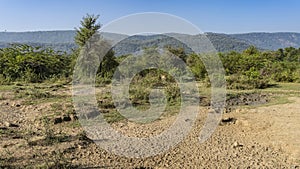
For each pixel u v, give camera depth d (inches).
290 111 364.8
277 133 277.1
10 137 259.0
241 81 622.8
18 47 922.1
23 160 207.9
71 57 811.4
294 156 223.5
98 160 216.5
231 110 381.4
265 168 205.8
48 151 226.1
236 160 220.1
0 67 773.3
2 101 424.2
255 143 255.6
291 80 749.3
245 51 1066.1
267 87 625.9
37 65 800.3
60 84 633.6
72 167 201.9
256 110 374.0
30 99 434.6
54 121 310.5
